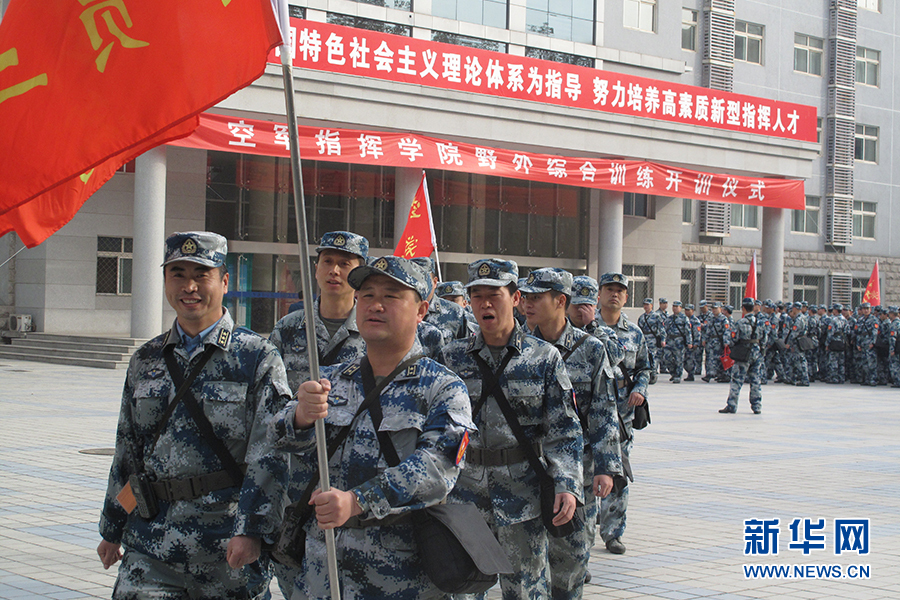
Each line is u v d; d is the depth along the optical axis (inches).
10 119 149.4
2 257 1058.7
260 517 146.5
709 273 1433.3
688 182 1122.0
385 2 1040.2
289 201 1085.1
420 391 135.5
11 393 666.8
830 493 383.2
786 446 531.8
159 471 157.2
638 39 1239.5
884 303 1620.3
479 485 194.1
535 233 1241.4
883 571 267.7
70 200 171.9
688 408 748.0
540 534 195.0
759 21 1491.1
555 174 1029.8
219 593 157.9
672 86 1128.8
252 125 863.1
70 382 752.3
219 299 163.2
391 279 136.1
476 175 1192.2
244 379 159.2
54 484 358.0
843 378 1107.3
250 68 142.1
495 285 191.6
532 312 234.7
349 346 218.1
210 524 156.3
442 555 127.9
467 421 132.8
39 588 232.4
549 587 201.3
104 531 164.4
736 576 260.8
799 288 1526.8
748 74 1478.8
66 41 149.3
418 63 958.4
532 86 1029.2
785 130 1214.3
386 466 133.0
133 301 914.7
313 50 901.8
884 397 911.0
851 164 1571.1
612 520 287.4
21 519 303.0
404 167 1027.3
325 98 910.4
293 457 155.0
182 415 157.6
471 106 991.6
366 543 133.2
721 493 380.2
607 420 227.3
